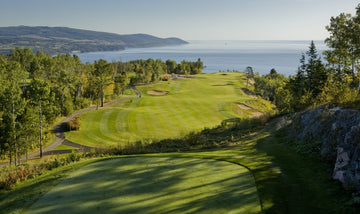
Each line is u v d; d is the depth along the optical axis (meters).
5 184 14.70
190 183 11.84
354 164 9.98
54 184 12.90
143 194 11.02
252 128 27.25
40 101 40.03
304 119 18.27
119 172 13.98
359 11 30.05
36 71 93.88
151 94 98.94
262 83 112.44
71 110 62.66
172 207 9.70
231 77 148.62
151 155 17.34
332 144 12.67
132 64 172.00
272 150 16.59
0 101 37.75
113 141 42.09
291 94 50.94
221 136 26.97
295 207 9.01
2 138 36.59
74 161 18.70
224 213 8.95
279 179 11.38
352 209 8.32
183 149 22.22
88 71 101.69
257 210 9.01
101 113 58.38
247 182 11.42
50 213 9.97
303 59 50.09
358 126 10.86
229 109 61.44
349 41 33.16
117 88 88.00
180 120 52.12
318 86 44.22
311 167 12.30
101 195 11.21
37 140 42.78
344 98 16.50
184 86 112.06
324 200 9.24
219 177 12.30
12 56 112.06
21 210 10.53
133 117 54.91
